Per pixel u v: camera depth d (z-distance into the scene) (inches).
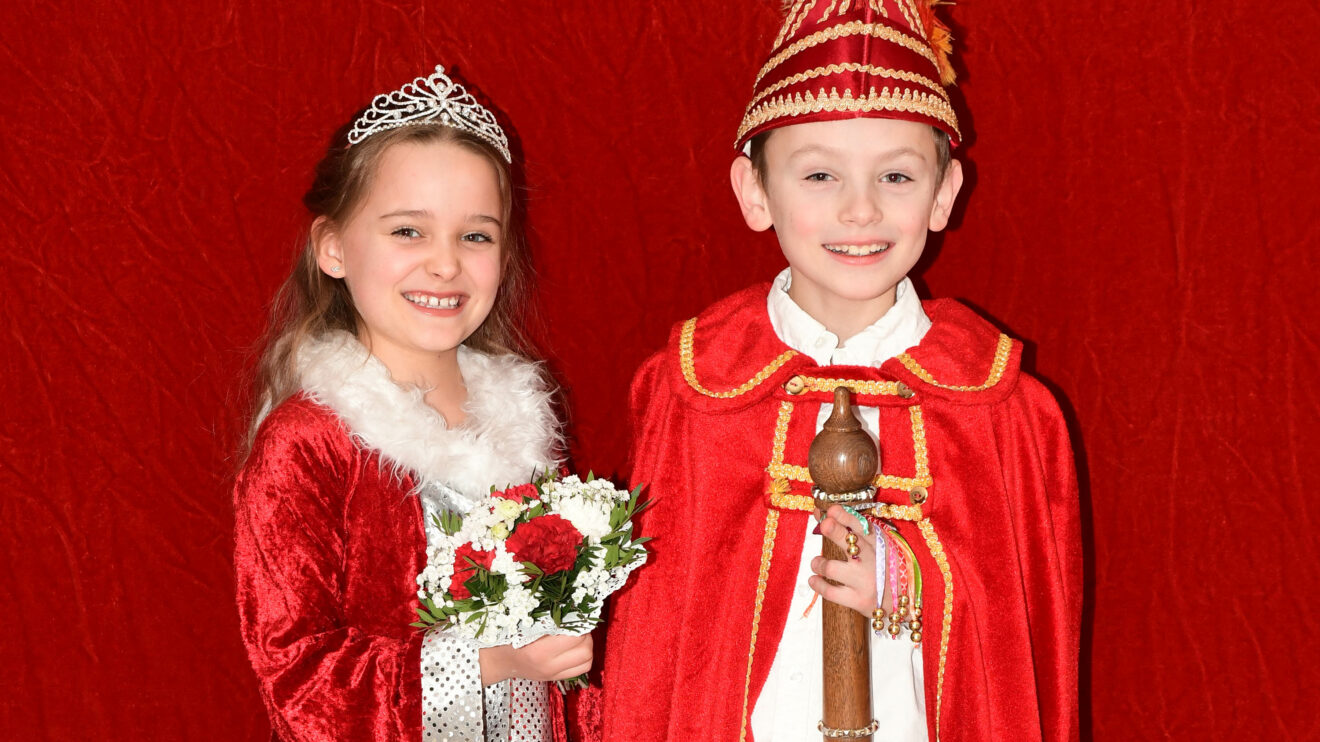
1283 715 76.2
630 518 63.1
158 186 75.2
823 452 52.7
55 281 75.0
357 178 63.1
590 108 77.5
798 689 60.4
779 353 62.1
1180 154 74.0
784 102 59.1
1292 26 72.4
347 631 59.6
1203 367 75.2
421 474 62.1
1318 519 74.8
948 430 60.3
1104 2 73.8
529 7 76.6
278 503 60.1
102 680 77.0
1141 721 78.1
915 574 55.5
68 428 75.8
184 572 77.4
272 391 67.5
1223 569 76.2
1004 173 75.9
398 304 62.5
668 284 79.0
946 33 62.6
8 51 73.4
